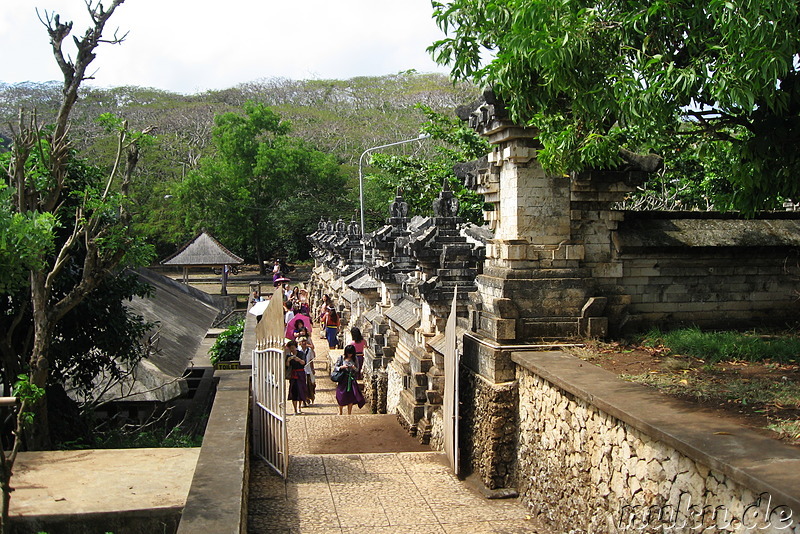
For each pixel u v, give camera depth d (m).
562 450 8.69
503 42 8.70
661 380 7.99
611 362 9.23
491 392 10.33
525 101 9.09
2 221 7.55
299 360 16.62
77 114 76.88
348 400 16.83
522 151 10.37
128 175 10.69
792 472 5.04
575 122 9.16
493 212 11.44
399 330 17.17
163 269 53.50
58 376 12.25
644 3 8.41
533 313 10.55
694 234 11.21
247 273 56.09
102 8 10.12
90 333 12.29
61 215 11.60
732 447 5.64
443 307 13.20
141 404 14.52
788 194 9.19
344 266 27.61
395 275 17.28
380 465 11.38
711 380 7.90
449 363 11.29
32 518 6.62
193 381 20.08
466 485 10.52
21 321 11.52
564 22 8.26
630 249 10.84
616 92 8.12
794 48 7.43
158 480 7.68
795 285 11.52
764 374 8.17
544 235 10.63
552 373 8.66
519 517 9.30
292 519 8.91
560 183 10.64
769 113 8.89
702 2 7.89
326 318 26.89
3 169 10.20
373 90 105.12
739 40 7.24
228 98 100.06
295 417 16.09
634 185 10.76
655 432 6.23
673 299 11.17
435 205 13.49
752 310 11.41
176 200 51.03
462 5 9.39
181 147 72.44
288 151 51.09
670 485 6.30
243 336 19.17
